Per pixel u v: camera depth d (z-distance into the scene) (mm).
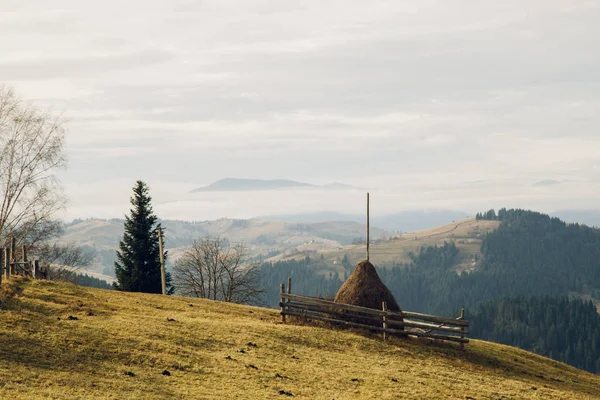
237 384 30625
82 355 31312
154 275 84000
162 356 33219
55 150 65750
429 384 35000
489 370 42375
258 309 53781
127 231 85688
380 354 40781
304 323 46219
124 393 27062
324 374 34375
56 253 81188
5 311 36062
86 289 49656
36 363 29141
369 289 47125
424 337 47438
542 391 38375
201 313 46500
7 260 47188
